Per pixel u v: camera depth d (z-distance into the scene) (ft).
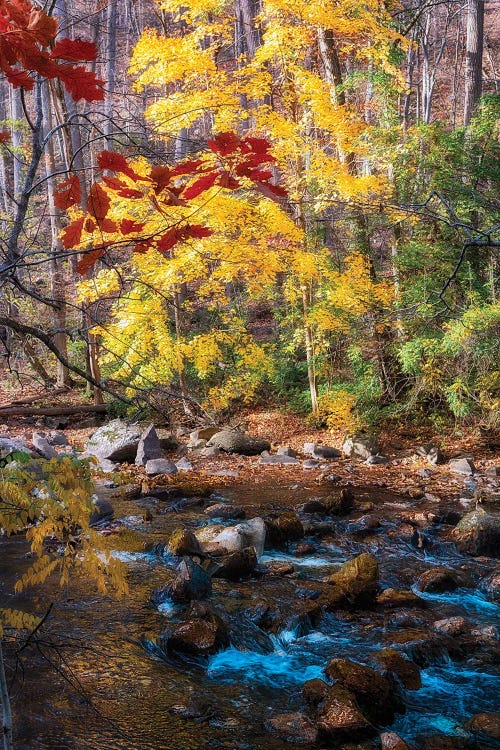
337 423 41.45
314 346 43.37
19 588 5.56
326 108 34.78
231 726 13.91
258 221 32.94
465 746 13.66
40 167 51.39
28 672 15.19
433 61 100.68
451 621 19.08
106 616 18.54
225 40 35.88
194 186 3.98
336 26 35.63
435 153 39.96
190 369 46.24
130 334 36.29
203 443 41.50
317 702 14.85
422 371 41.50
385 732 13.57
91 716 13.82
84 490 5.67
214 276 34.55
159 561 22.93
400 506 30.53
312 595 20.74
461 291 40.93
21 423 46.73
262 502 30.73
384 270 44.37
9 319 4.55
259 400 49.70
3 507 5.34
